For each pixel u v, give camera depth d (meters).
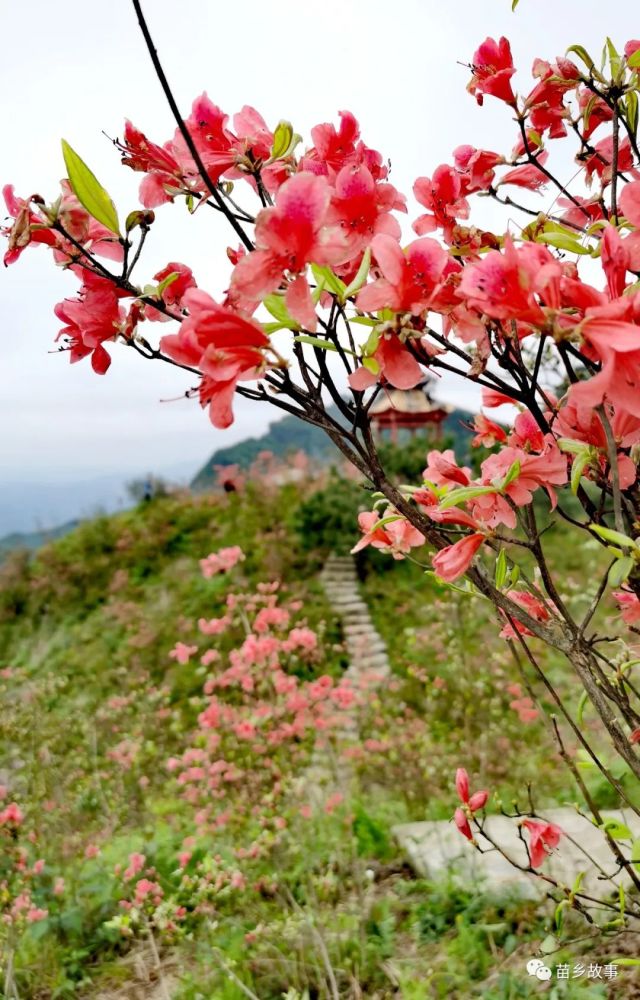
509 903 3.12
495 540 1.20
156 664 10.11
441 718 6.34
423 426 15.23
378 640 9.95
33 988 3.33
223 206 1.00
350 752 5.01
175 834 4.66
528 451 1.32
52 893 3.91
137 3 0.90
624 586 1.27
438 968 2.86
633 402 0.86
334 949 3.09
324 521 12.45
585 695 1.35
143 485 15.59
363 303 1.00
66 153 1.01
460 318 1.06
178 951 3.43
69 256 1.13
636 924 2.54
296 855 4.08
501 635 1.53
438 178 1.31
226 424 0.94
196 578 12.34
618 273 0.96
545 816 3.88
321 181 0.91
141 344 1.16
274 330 0.96
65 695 9.69
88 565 13.41
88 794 5.17
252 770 4.40
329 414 1.09
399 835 4.18
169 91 0.94
